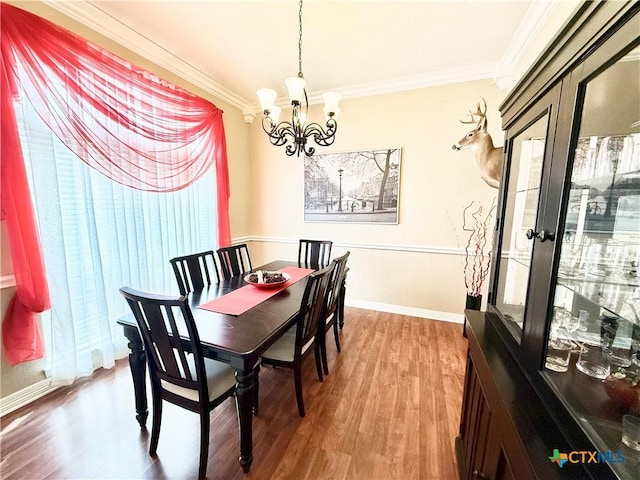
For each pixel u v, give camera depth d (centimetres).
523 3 184
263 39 227
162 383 142
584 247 74
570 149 71
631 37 53
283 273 241
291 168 371
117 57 208
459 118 288
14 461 140
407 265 327
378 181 326
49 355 188
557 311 77
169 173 258
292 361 167
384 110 315
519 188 112
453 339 273
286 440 154
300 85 171
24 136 166
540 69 88
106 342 215
